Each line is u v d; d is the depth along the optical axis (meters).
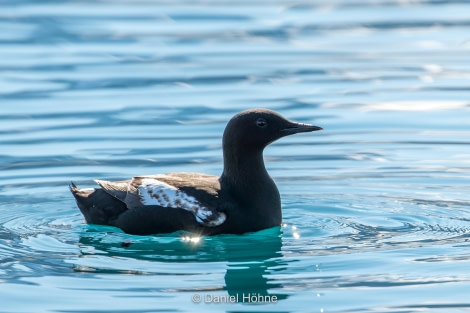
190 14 26.92
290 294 9.65
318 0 28.94
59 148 16.02
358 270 10.31
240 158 11.97
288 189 13.84
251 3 28.28
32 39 24.25
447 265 10.42
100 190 12.52
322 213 12.75
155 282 10.04
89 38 24.33
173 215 11.73
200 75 20.97
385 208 12.87
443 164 14.98
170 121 17.62
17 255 11.02
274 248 11.20
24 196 13.56
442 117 17.72
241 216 11.76
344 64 21.91
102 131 17.03
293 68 21.56
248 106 18.50
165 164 15.09
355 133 16.86
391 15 26.84
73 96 19.36
